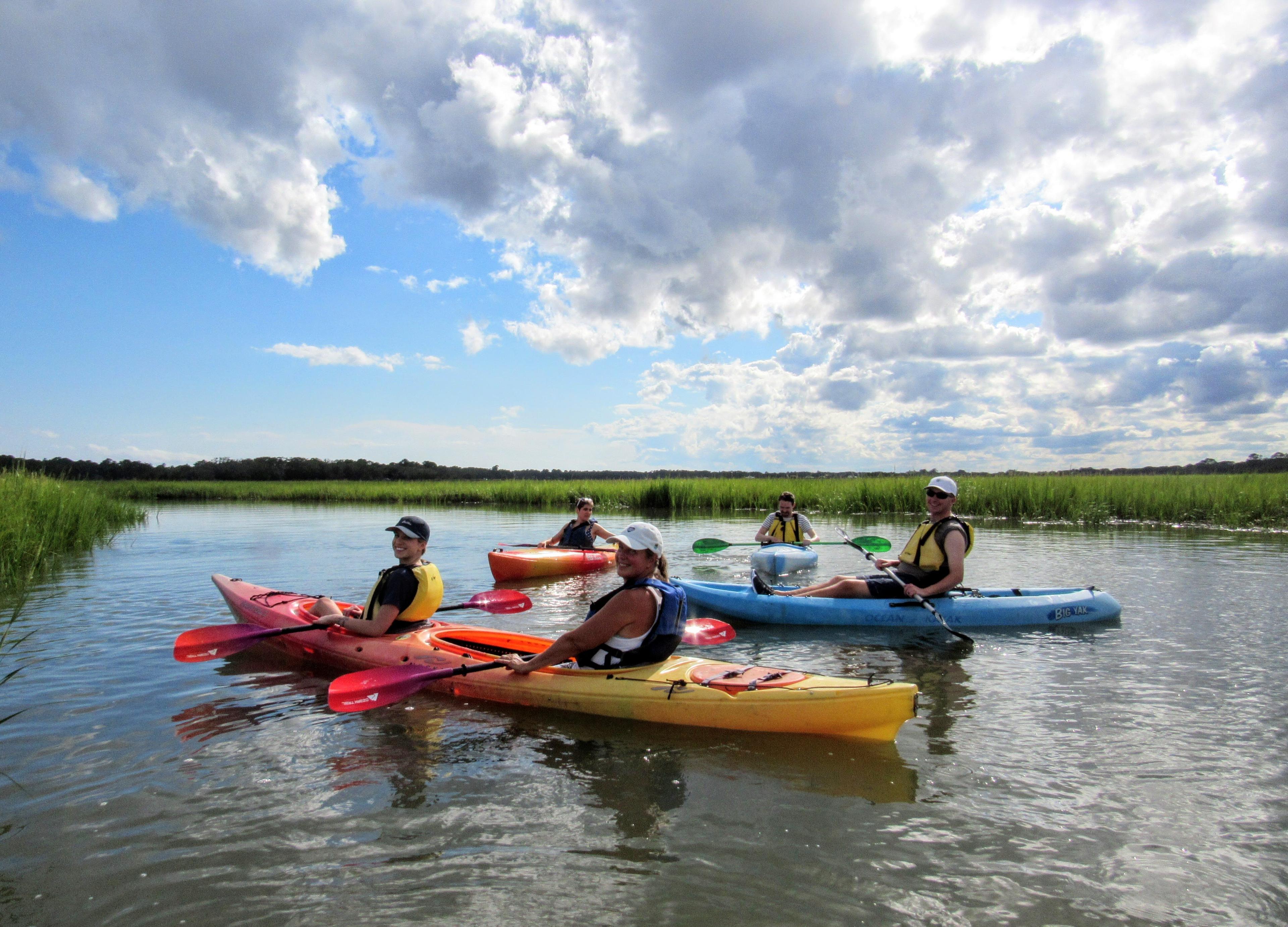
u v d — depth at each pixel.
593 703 4.04
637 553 4.18
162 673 4.88
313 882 2.42
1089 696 4.33
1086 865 2.54
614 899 2.33
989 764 3.38
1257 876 2.47
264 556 10.98
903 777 3.23
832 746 3.59
